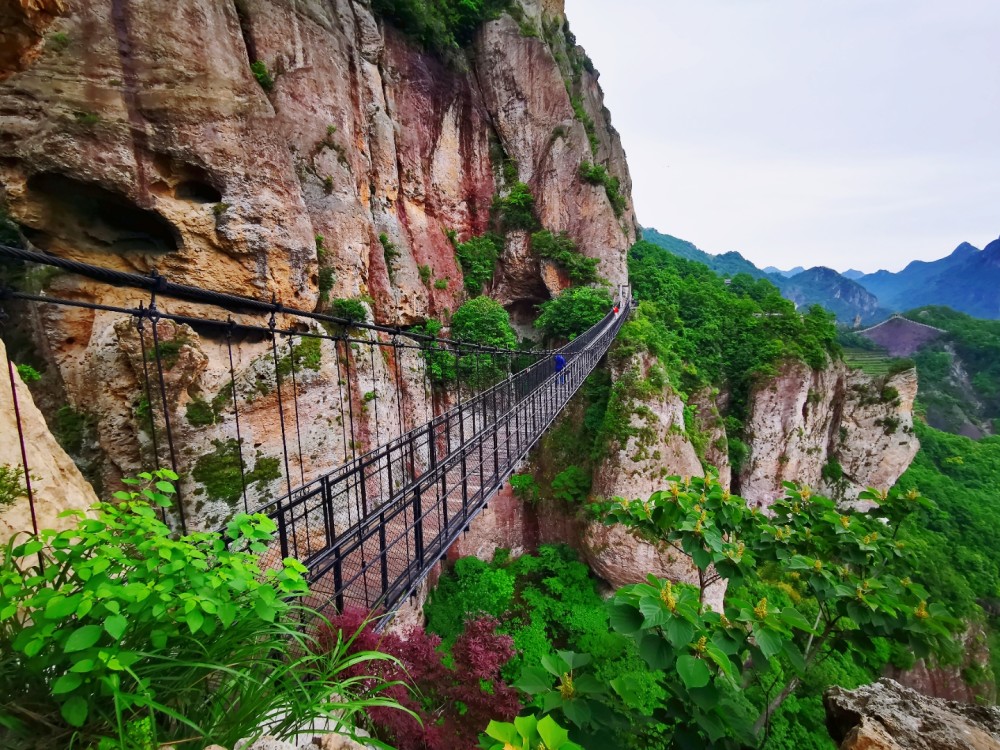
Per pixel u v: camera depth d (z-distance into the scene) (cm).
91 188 672
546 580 1170
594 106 2811
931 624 292
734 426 1758
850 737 245
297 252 857
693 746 250
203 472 673
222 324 287
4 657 120
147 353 634
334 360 895
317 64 1070
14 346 588
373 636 270
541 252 1898
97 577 120
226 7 799
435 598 1066
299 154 1008
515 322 2114
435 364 1381
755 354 1855
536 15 2278
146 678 111
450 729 294
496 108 2028
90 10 664
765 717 336
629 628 246
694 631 230
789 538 382
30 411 283
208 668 133
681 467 1225
